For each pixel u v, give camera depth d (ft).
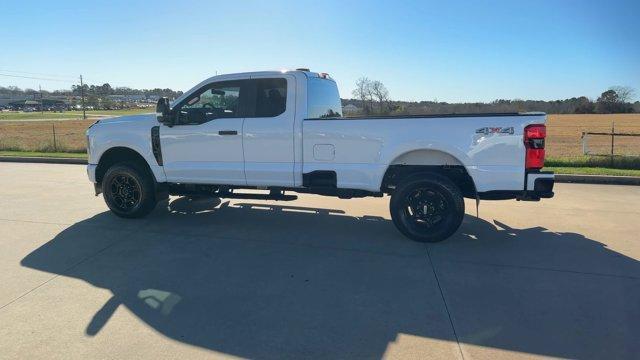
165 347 10.76
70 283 14.48
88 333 11.37
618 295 13.62
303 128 19.51
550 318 12.19
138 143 21.71
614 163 40.19
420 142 18.21
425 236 18.57
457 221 18.15
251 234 20.04
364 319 12.12
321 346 10.80
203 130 20.80
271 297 13.48
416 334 11.37
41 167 42.57
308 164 19.70
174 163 21.45
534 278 14.93
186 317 12.24
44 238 19.27
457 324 11.86
